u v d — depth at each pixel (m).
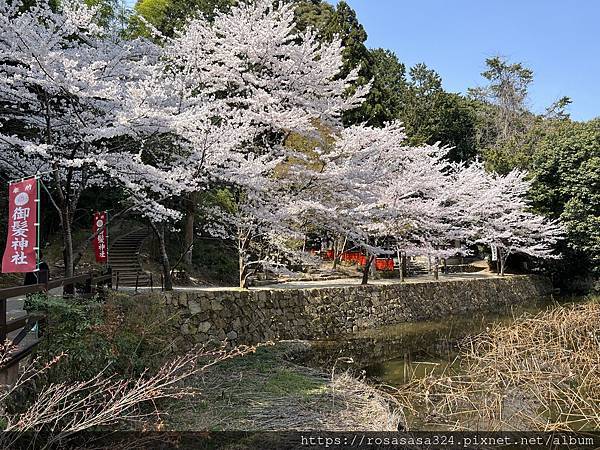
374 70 24.75
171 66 11.62
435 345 12.09
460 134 33.75
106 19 17.48
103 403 4.45
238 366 8.59
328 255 23.42
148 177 8.45
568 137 23.31
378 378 9.04
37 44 7.47
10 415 3.95
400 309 15.68
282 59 11.95
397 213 15.07
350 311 13.99
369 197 12.79
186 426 5.71
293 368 8.73
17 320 4.88
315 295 13.23
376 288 15.30
